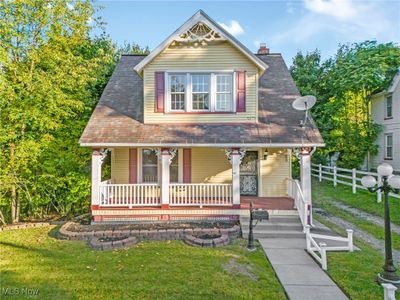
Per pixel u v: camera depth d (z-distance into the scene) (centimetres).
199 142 1013
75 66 1281
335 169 1864
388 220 604
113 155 1245
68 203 1302
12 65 1093
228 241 860
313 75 2636
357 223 1058
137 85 1393
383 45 2305
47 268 662
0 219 1217
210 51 1134
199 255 739
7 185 1141
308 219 969
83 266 671
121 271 639
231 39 1098
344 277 614
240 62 1134
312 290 561
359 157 2175
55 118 1241
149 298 521
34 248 813
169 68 1137
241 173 1270
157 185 1088
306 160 1020
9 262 703
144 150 1253
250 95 1130
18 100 1145
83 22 1266
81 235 895
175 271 635
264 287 571
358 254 752
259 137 1028
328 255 746
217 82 1145
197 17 1088
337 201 1455
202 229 924
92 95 1609
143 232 901
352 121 2328
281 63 1533
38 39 1198
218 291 546
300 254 761
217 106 1143
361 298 527
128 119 1153
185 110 1135
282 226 945
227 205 1048
